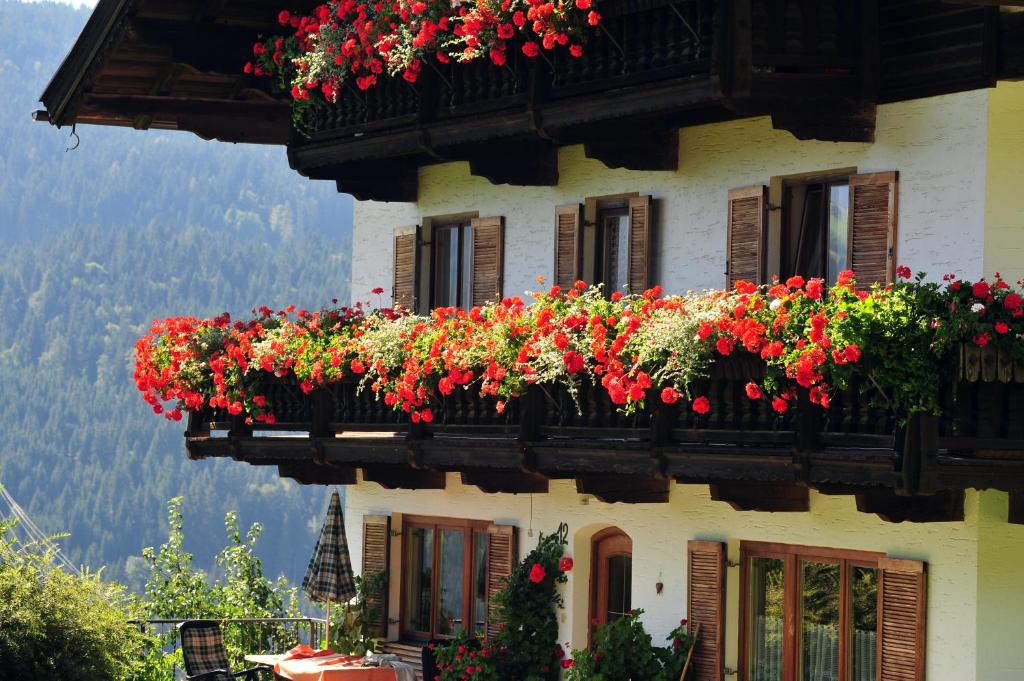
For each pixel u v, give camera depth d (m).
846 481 14.18
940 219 15.88
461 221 21.30
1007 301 13.61
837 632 16.86
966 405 13.88
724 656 17.70
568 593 19.61
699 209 18.05
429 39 17.98
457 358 17.23
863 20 15.64
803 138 16.03
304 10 21.06
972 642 15.61
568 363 15.94
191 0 20.53
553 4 16.52
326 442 19.47
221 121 23.05
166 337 21.09
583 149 19.31
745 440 14.95
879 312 13.54
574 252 19.27
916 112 16.05
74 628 20.55
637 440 16.28
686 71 16.02
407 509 21.89
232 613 27.16
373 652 21.59
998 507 15.70
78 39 21.14
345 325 19.89
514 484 19.25
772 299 15.12
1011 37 15.07
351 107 20.16
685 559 18.25
